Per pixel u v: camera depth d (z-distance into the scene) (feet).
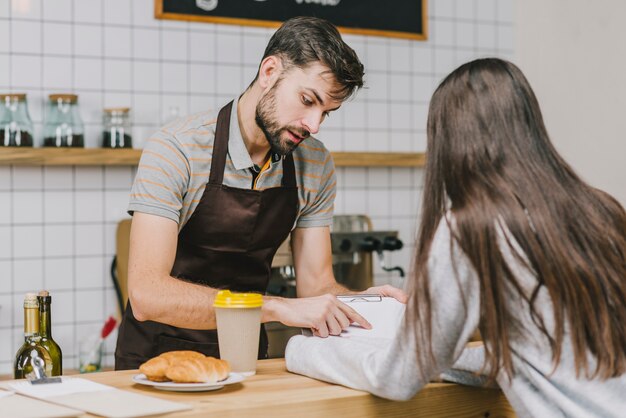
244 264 6.59
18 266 10.44
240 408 3.95
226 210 6.25
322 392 4.32
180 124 6.17
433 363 3.94
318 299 5.31
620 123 10.96
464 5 12.74
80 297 10.69
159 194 5.80
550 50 12.30
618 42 11.00
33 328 5.11
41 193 10.53
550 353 3.85
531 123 3.96
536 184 3.85
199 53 11.27
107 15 10.81
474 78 4.02
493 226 3.78
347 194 12.06
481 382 4.56
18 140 9.98
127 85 10.92
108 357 10.73
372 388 4.21
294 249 6.99
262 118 5.82
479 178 3.89
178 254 6.52
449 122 4.03
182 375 4.25
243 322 4.83
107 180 10.81
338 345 4.63
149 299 5.36
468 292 3.87
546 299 3.81
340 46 5.55
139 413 3.74
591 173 11.51
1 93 10.28
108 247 10.82
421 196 4.23
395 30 12.23
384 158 11.85
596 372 3.83
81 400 4.02
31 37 10.48
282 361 5.43
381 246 10.62
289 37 5.65
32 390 4.28
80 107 10.71
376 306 5.48
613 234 3.92
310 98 5.59
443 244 3.91
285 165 6.46
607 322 3.81
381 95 12.25
